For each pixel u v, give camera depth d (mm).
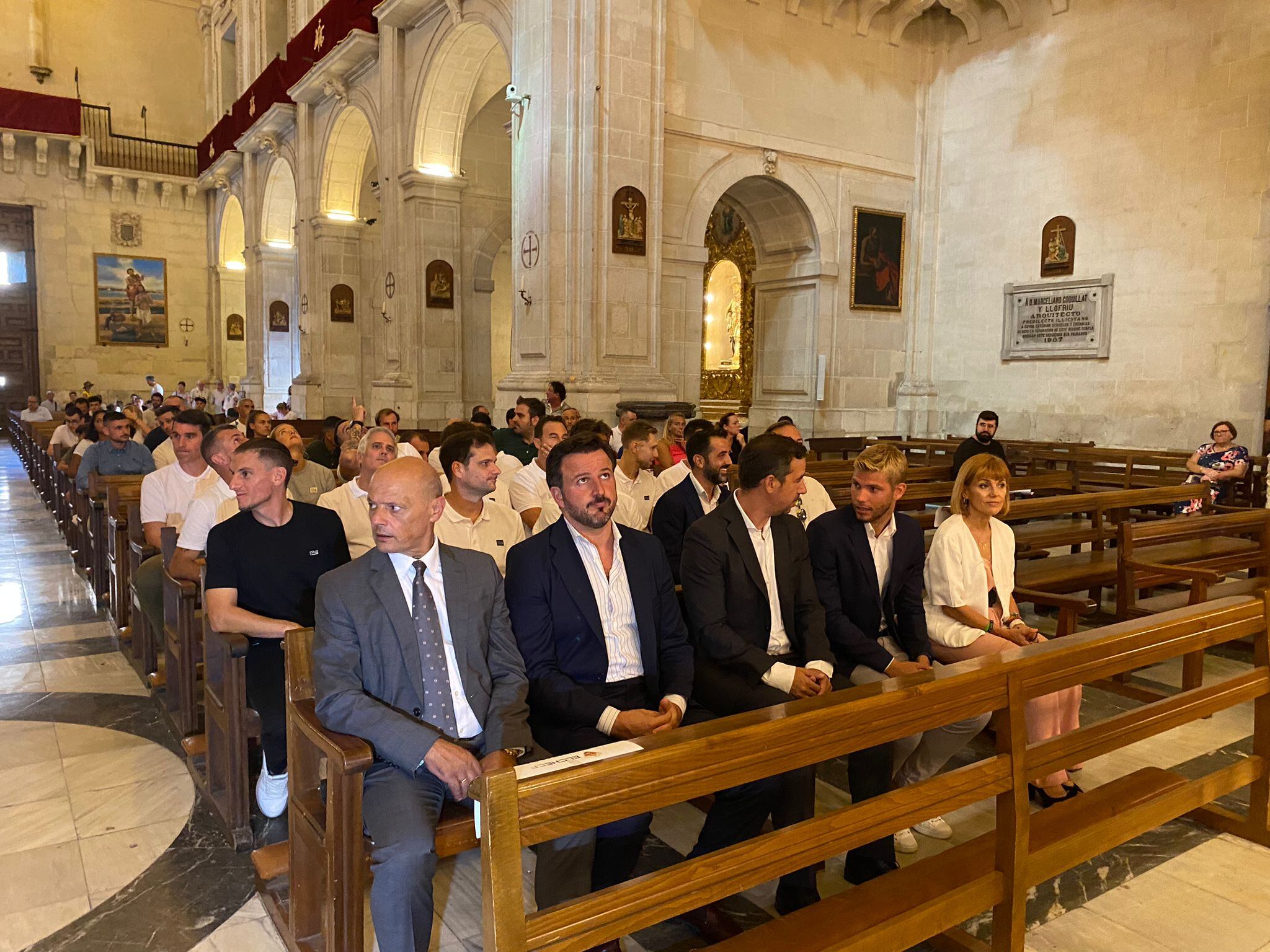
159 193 25438
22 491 14148
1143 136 11688
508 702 2809
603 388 10719
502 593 2975
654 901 1934
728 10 12219
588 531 3072
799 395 14133
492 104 15086
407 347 14516
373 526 2709
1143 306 11766
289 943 2693
